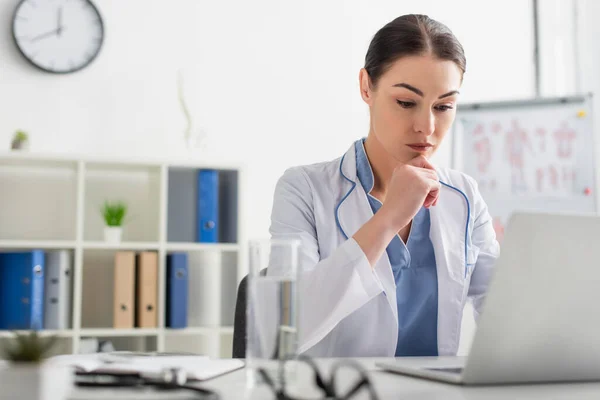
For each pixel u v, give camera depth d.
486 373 0.84
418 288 1.53
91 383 0.77
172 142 3.26
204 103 3.32
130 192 3.20
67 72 3.13
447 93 1.41
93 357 1.02
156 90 3.26
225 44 3.37
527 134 3.53
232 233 3.02
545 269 0.82
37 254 2.77
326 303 1.25
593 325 0.88
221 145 3.33
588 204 3.46
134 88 3.23
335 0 3.54
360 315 1.48
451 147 3.59
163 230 2.92
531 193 3.51
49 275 2.79
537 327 0.84
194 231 2.99
